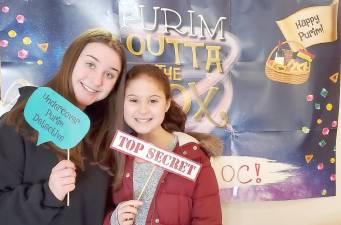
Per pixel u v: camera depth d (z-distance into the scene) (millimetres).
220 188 1378
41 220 872
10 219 874
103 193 1011
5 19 1183
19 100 970
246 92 1367
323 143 1449
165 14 1283
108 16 1241
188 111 1325
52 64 1220
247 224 1451
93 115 1058
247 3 1344
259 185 1407
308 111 1423
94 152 1014
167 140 1086
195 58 1318
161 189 1034
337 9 1414
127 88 1028
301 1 1383
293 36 1387
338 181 1502
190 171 979
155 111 1031
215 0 1318
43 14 1203
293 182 1435
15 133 918
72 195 944
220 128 1355
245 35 1351
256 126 1384
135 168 1052
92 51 953
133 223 1023
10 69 1199
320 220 1510
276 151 1407
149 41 1278
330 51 1422
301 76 1406
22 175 922
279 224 1479
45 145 932
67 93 952
